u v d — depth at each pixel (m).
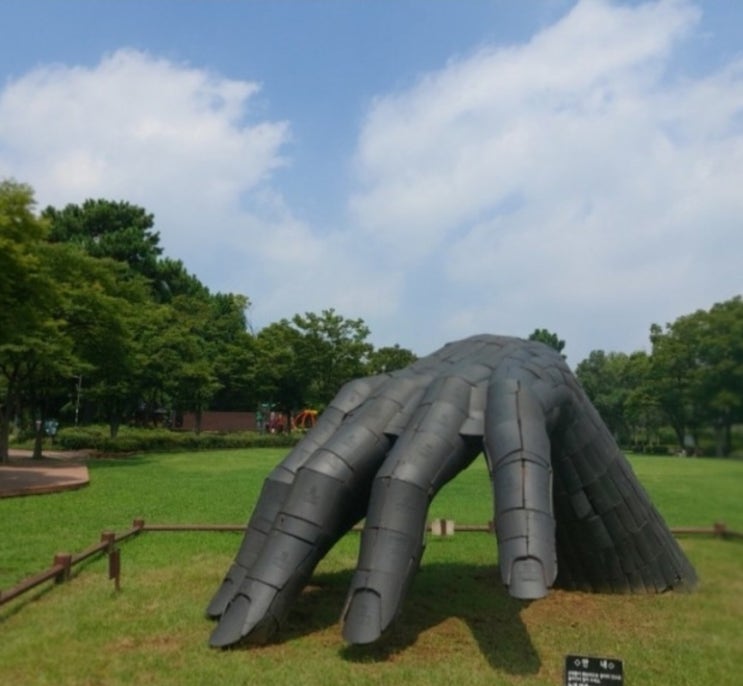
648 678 6.94
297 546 7.76
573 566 9.84
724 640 6.45
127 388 38.22
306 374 49.97
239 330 54.25
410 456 7.68
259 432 52.78
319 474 7.93
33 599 9.63
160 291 54.34
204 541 13.71
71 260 28.88
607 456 9.23
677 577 9.20
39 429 31.52
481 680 6.93
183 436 40.84
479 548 13.33
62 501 18.94
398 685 6.81
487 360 9.05
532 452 7.49
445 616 8.92
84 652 7.68
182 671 7.11
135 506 18.39
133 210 54.25
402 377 9.05
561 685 6.85
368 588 7.18
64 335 28.59
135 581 10.59
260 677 6.93
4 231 21.59
